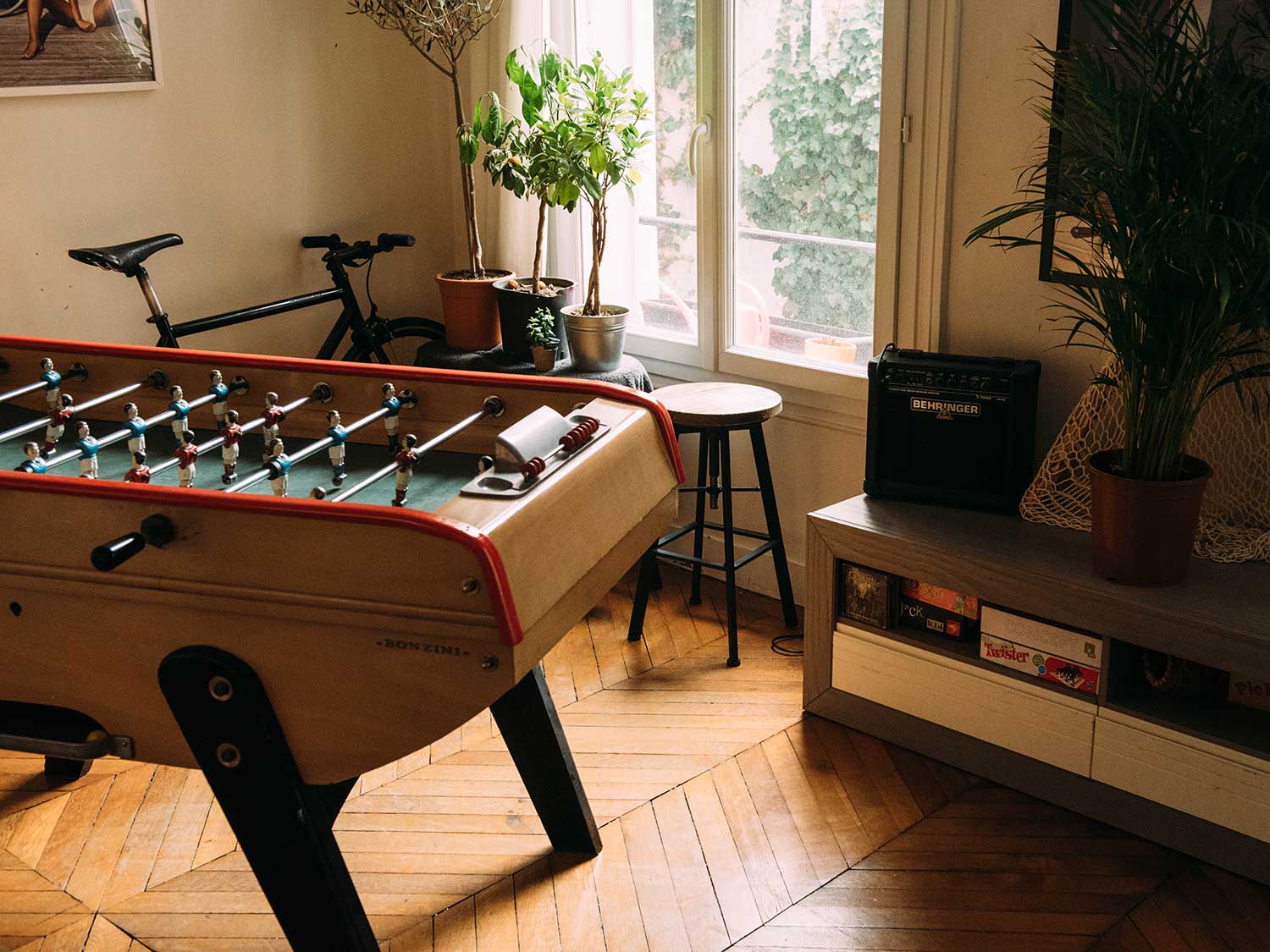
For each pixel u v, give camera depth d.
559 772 2.43
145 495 1.74
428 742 1.77
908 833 2.57
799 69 3.30
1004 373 2.78
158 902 2.39
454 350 3.73
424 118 4.19
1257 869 2.37
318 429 2.46
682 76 3.59
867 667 2.90
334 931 1.96
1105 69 2.34
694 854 2.52
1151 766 2.46
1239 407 2.62
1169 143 2.25
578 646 3.43
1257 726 2.40
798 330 3.52
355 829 2.62
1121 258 2.31
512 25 3.74
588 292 3.52
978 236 2.43
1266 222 2.18
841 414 3.43
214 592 1.75
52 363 2.61
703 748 2.90
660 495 2.20
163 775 2.84
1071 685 2.56
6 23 3.19
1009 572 2.56
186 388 2.54
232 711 1.81
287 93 3.83
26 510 1.80
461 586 1.65
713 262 3.60
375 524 1.67
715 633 3.50
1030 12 2.76
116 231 3.54
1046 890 2.38
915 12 2.93
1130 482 2.38
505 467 1.88
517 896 2.40
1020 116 2.83
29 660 1.90
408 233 4.25
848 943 2.25
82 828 2.63
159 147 3.58
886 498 2.99
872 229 3.26
